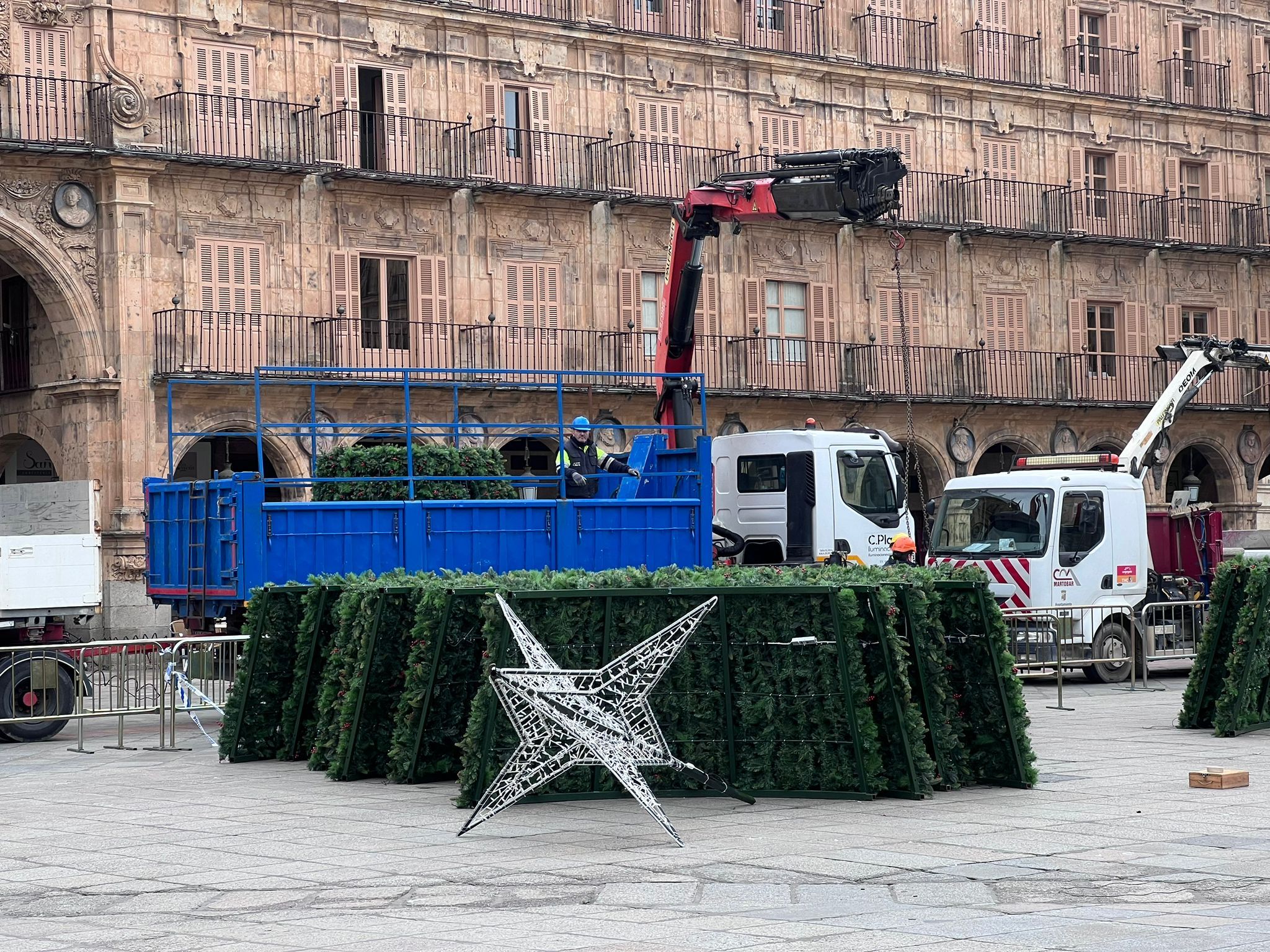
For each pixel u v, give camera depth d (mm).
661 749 12664
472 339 39500
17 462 38562
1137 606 26922
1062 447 48469
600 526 22281
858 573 14812
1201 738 17797
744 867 10789
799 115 45000
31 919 9836
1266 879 10203
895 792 13711
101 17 35031
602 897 9953
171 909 9977
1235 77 53812
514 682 12156
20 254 34531
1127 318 50531
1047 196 49156
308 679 16953
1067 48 50219
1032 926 8953
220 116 36312
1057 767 15547
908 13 47250
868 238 46062
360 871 10953
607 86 42000
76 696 18781
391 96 38844
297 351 37188
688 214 24812
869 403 44719
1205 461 53469
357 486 21734
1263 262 53344
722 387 43062
